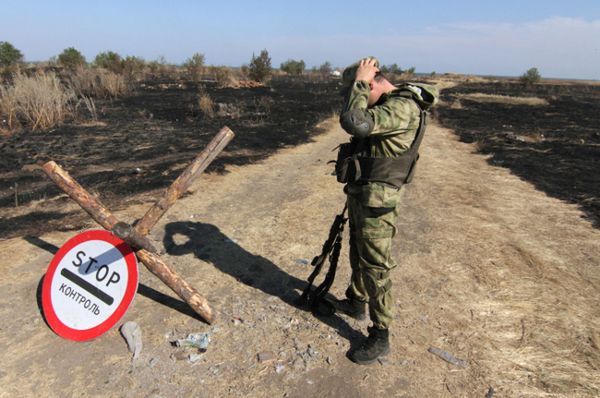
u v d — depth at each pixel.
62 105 11.17
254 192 5.80
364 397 2.29
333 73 43.94
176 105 14.28
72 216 4.57
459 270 3.69
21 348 2.56
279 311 3.05
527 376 2.46
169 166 6.76
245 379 2.39
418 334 2.82
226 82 23.89
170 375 2.40
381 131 2.12
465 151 9.37
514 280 3.54
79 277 2.62
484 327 2.90
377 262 2.39
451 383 2.40
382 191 2.28
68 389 2.28
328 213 5.04
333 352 2.63
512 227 4.72
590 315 3.06
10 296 3.04
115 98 15.73
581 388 2.37
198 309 2.77
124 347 2.61
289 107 15.50
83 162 6.90
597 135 11.82
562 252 4.10
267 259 3.85
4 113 9.84
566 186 6.51
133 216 4.61
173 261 3.71
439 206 5.37
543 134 11.95
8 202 4.96
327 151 8.84
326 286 2.95
